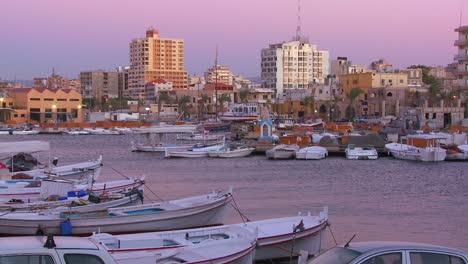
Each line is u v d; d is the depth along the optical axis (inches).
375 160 3257.9
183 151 3491.6
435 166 2940.5
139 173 2652.6
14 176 1657.2
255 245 870.4
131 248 823.1
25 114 7278.5
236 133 4734.3
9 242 455.5
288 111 7667.3
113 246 844.0
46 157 3550.7
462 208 1660.9
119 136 6072.8
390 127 4694.9
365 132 4296.3
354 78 7273.6
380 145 3535.9
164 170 2792.8
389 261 486.6
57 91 7460.6
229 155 3462.1
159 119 7824.8
